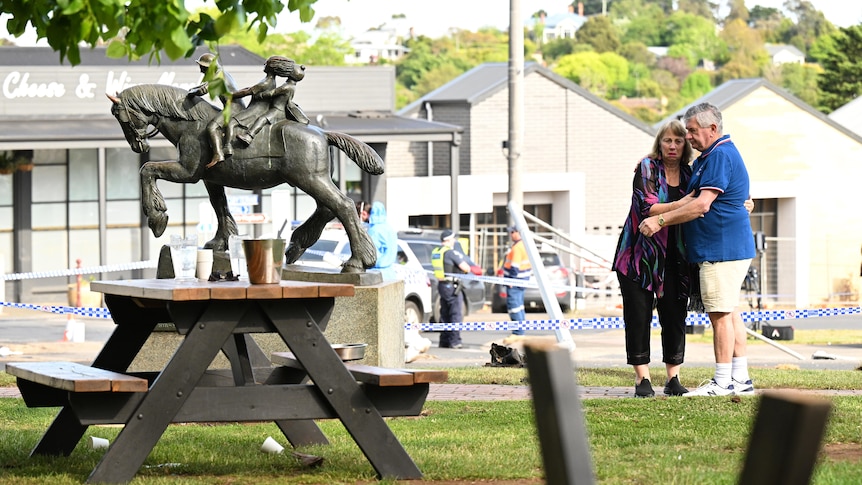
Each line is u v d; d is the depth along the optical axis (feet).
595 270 241.76
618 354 119.96
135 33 34.60
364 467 45.01
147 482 41.42
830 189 287.89
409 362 109.19
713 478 41.86
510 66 178.40
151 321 49.08
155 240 207.82
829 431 50.85
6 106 201.57
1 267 189.16
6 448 49.14
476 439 51.42
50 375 42.39
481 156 263.49
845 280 288.51
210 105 68.13
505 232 257.14
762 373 80.07
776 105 284.41
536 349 19.80
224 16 36.01
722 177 62.64
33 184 198.90
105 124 203.00
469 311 170.50
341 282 71.87
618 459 46.39
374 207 100.53
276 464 45.96
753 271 162.91
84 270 138.51
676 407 59.00
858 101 360.69
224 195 69.67
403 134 219.82
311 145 69.05
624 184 273.75
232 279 46.96
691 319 98.84
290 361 49.57
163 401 41.24
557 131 268.41
